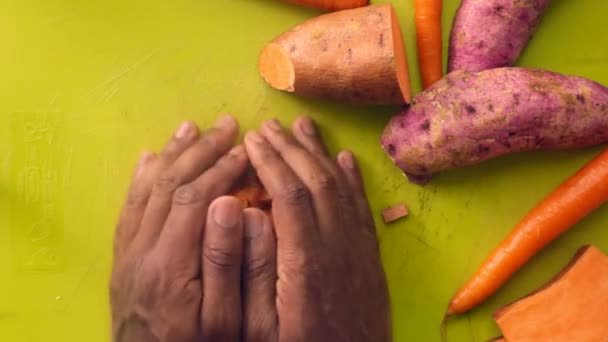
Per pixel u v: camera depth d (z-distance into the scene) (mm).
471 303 609
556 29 610
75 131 621
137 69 618
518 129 569
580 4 610
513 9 580
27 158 620
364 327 562
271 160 568
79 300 623
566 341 595
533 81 567
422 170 591
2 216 619
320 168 573
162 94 619
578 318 593
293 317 527
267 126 596
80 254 622
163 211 568
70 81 619
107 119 621
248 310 536
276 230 547
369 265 584
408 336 618
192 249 537
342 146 616
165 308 527
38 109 620
